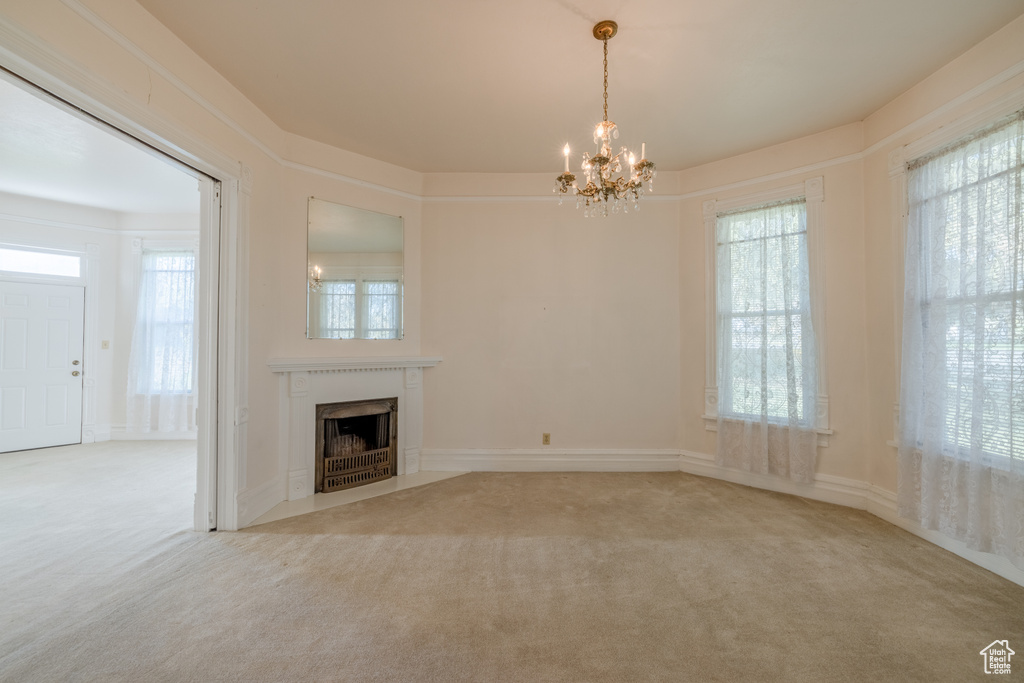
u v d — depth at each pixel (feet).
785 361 11.82
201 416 9.46
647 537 9.21
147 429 18.54
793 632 6.17
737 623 6.37
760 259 12.28
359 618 6.44
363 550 8.61
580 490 12.17
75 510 10.66
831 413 11.25
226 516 9.50
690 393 13.74
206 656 5.62
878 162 10.43
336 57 8.52
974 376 7.82
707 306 13.29
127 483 12.82
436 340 14.11
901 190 9.71
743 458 12.38
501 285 14.10
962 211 8.18
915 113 9.40
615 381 14.02
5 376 16.48
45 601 6.82
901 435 9.36
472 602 6.87
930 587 7.34
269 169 10.75
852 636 6.08
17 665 5.42
